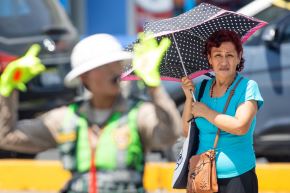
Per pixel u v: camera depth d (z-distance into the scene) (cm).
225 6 3119
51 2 2211
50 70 2105
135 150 851
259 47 1911
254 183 1045
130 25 3512
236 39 1042
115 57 852
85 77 873
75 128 868
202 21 1047
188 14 1079
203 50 1084
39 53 2122
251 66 1908
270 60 1897
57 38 2141
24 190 1969
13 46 2128
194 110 1042
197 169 1041
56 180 1933
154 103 848
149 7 3547
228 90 1041
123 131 852
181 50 1105
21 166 1970
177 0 3519
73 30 2188
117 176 848
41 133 871
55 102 2084
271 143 1894
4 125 850
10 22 2167
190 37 1098
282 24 1909
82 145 862
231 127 1009
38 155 2178
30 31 2158
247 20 1093
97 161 853
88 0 3491
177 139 853
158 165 1875
